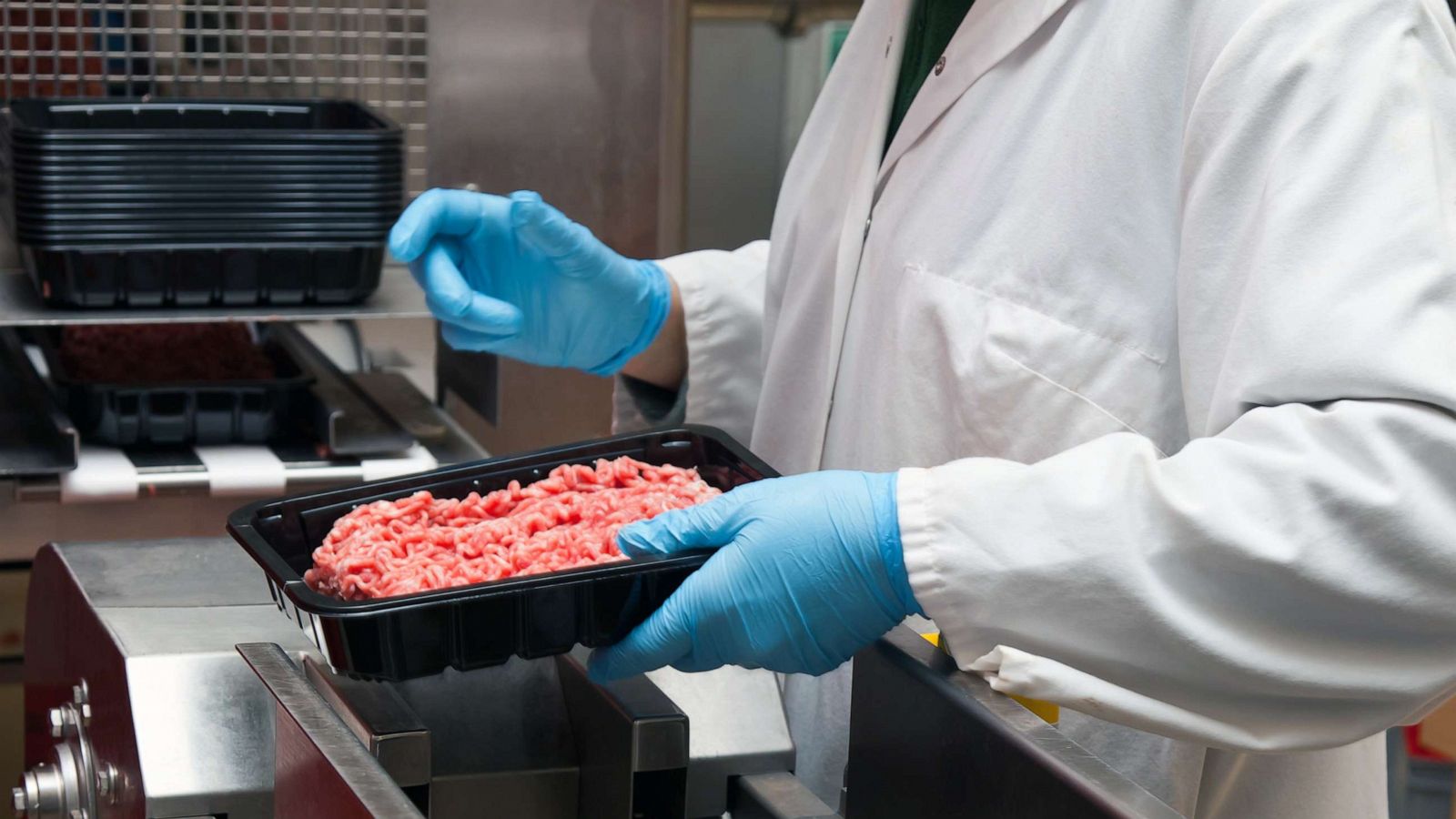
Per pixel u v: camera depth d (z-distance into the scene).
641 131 1.99
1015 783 0.77
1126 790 0.72
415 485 1.05
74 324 1.69
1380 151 0.89
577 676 0.98
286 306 1.77
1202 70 0.99
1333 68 0.91
